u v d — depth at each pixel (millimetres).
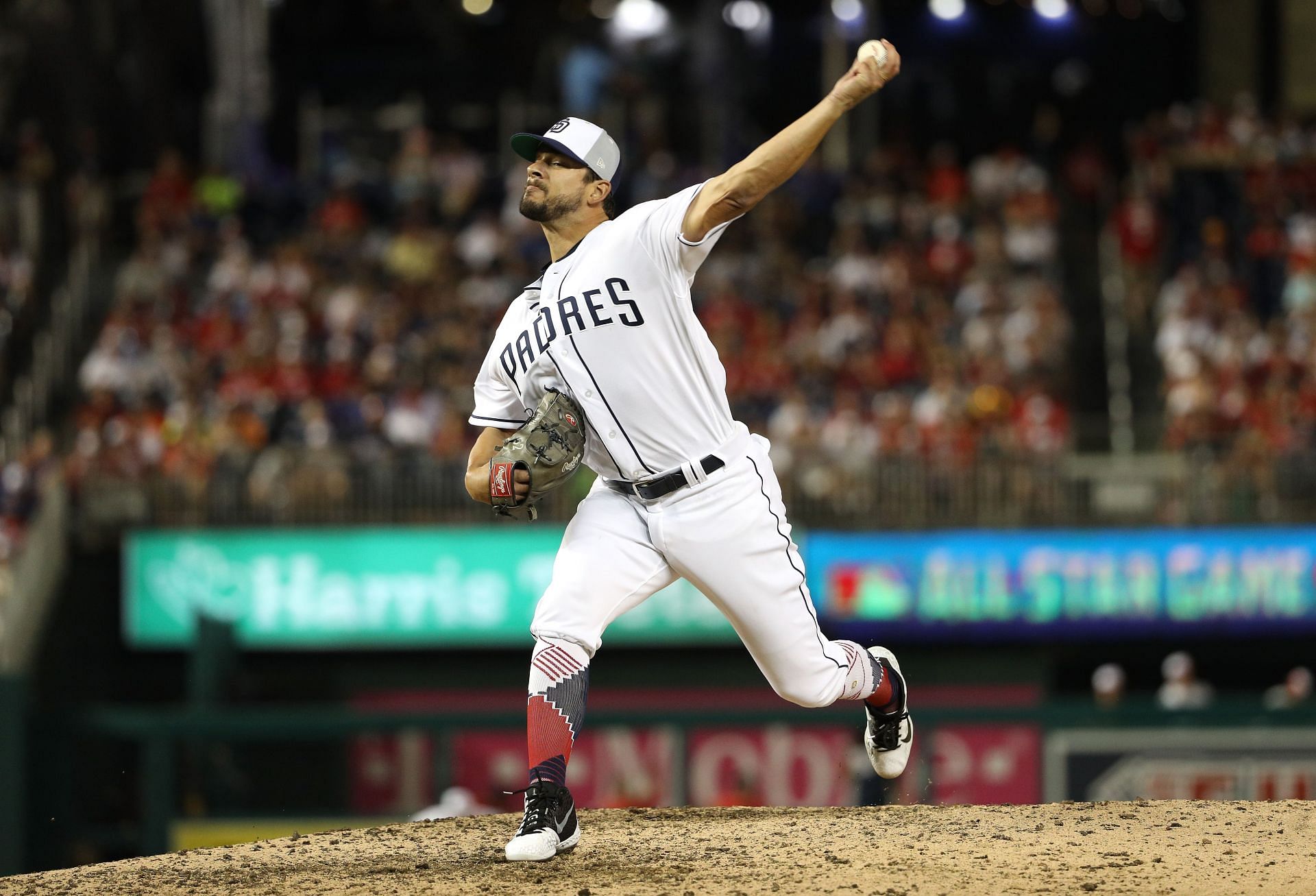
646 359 17203
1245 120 83375
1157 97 98938
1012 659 61312
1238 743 50469
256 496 59812
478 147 96750
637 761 55594
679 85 94938
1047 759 51281
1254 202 77875
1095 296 77250
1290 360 65750
